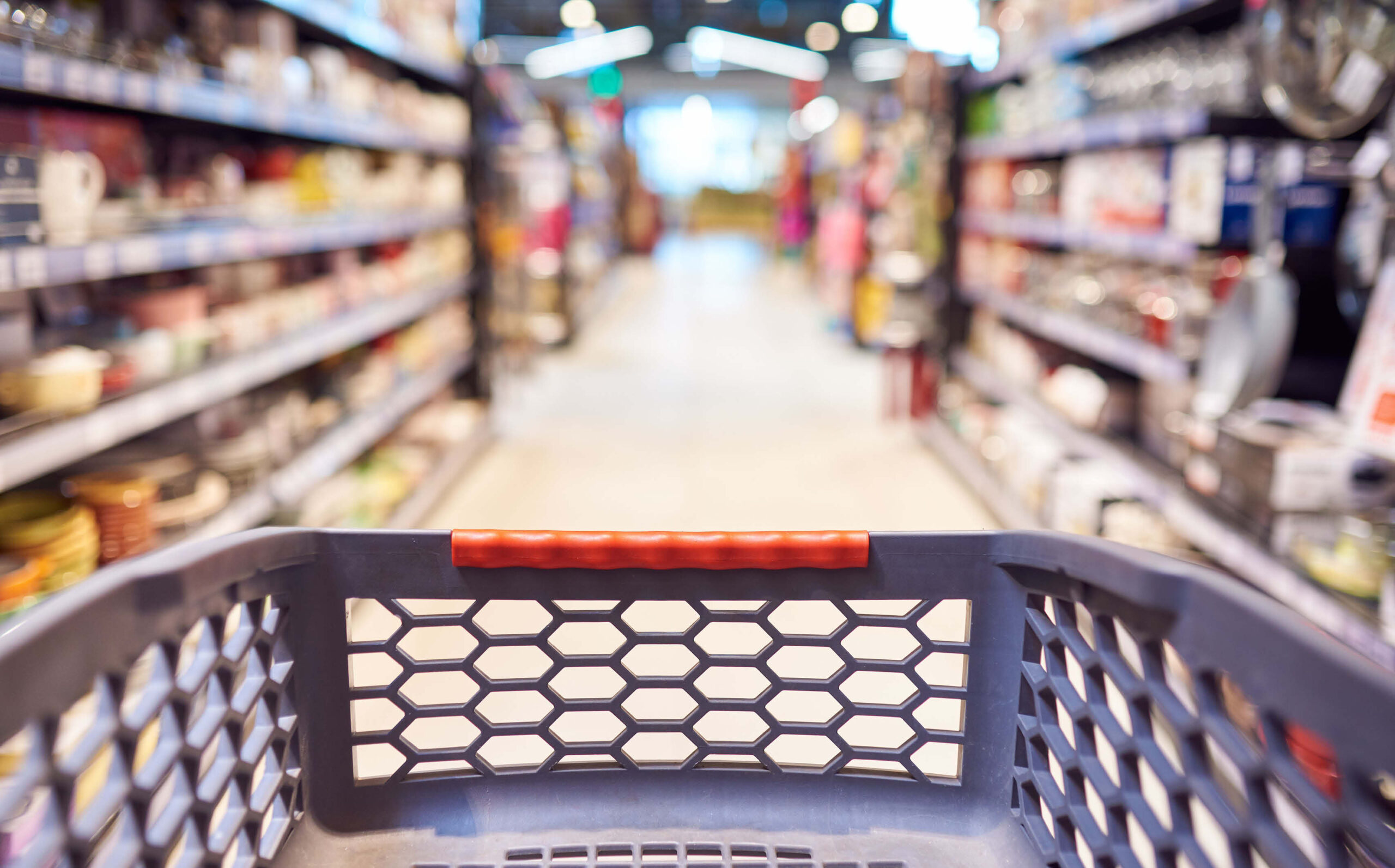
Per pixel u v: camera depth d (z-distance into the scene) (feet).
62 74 5.56
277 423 9.18
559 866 3.35
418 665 3.37
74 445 5.78
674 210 94.58
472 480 14.42
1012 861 3.31
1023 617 3.29
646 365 24.02
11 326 5.91
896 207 21.22
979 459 13.80
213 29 8.50
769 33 60.08
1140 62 9.57
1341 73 5.76
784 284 43.06
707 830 3.45
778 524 12.54
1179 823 2.64
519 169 21.80
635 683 3.39
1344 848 2.16
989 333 15.38
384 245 13.30
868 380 22.21
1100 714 2.94
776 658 8.30
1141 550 2.78
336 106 10.47
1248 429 6.96
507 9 59.11
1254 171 7.60
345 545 3.28
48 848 2.23
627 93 70.95
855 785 3.50
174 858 3.64
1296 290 7.34
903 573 3.31
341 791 3.40
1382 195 5.80
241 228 8.15
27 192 5.61
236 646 2.90
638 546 3.26
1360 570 5.66
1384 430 5.41
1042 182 12.51
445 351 15.66
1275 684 2.32
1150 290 9.34
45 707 2.21
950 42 19.47
